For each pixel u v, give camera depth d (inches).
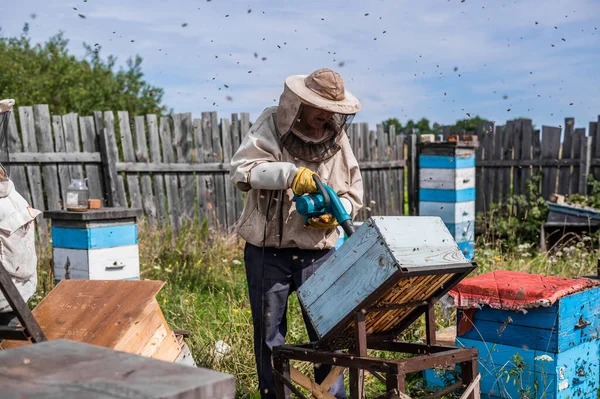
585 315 127.6
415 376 148.1
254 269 123.0
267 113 120.6
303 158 118.3
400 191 393.4
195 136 322.0
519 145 379.6
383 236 89.8
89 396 44.6
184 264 252.4
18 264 113.3
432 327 104.9
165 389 45.9
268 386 120.6
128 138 307.0
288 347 103.5
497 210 373.1
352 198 124.8
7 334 102.0
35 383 47.3
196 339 157.6
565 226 305.7
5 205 112.2
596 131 358.6
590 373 130.7
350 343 106.4
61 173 291.0
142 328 108.7
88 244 189.0
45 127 287.0
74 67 563.2
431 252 93.1
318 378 122.1
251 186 116.0
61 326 112.0
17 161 279.1
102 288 119.8
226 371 144.7
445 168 291.0
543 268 248.8
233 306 184.4
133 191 308.3
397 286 93.3
